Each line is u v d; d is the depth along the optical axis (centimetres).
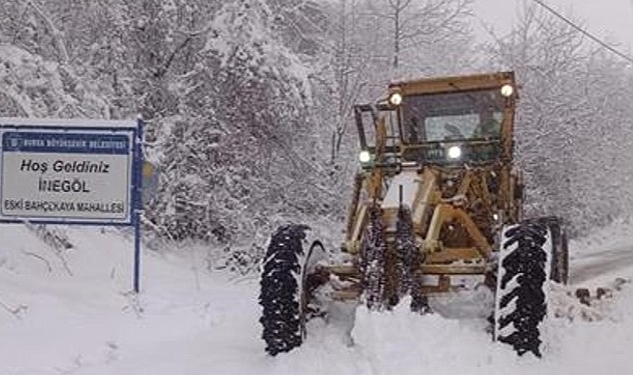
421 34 2031
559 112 2262
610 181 2798
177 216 1464
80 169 943
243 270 1405
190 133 1498
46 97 1150
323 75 1733
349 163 1744
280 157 1636
